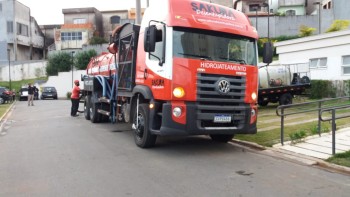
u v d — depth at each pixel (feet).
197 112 27.81
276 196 19.01
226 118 28.63
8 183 21.89
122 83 38.06
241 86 29.35
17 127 49.65
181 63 27.50
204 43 28.71
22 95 132.16
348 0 144.77
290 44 87.25
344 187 20.45
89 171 24.23
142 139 31.22
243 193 19.45
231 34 29.81
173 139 36.11
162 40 28.27
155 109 29.37
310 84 68.95
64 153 30.14
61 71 161.27
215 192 19.62
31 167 25.67
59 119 58.08
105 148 31.91
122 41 38.45
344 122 42.16
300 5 174.40
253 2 178.09
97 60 54.70
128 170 24.31
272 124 43.09
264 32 152.25
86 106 57.11
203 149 31.12
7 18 185.37
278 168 24.50
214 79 28.17
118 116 40.52
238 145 32.78
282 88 64.34
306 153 27.96
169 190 20.03
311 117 48.93
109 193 19.69
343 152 26.84
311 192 19.62
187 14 28.55
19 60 188.03
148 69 30.25
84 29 191.31
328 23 147.74
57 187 20.89
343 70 74.84
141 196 19.13
